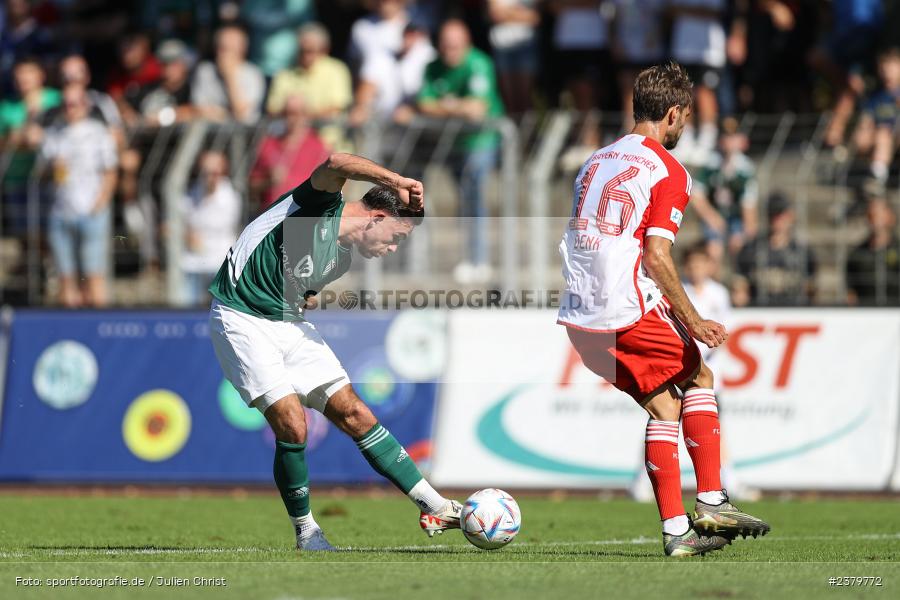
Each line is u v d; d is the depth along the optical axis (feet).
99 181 145.59
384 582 59.16
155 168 146.30
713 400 73.00
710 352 124.88
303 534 76.69
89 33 184.34
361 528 95.61
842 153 143.02
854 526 99.55
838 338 130.31
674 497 72.23
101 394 134.62
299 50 161.79
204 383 133.69
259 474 131.64
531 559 69.92
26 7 179.52
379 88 164.96
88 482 133.18
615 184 71.97
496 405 131.54
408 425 131.75
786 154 144.97
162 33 177.06
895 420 129.08
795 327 130.62
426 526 75.82
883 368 129.90
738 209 144.56
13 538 87.15
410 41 167.53
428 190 144.36
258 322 73.72
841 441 129.18
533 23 172.55
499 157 144.15
